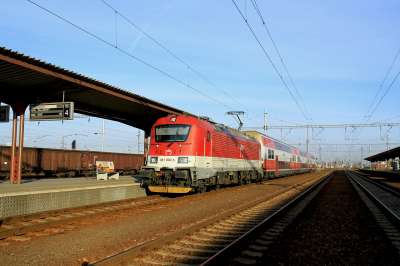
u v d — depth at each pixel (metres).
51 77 12.40
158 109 18.03
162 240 6.94
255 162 26.39
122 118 20.59
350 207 13.80
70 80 12.64
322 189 22.80
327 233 8.74
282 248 7.09
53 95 15.33
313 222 10.22
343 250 7.17
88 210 11.88
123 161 34.34
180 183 15.37
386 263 6.34
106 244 7.31
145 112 19.62
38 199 11.27
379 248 7.33
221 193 18.55
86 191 13.30
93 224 9.52
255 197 17.25
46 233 8.29
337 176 48.34
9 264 5.94
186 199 15.41
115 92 14.82
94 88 13.72
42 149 25.98
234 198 16.47
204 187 17.56
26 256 6.42
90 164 30.47
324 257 6.64
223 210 12.39
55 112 14.35
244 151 23.53
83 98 15.84
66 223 9.45
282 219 10.52
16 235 8.02
